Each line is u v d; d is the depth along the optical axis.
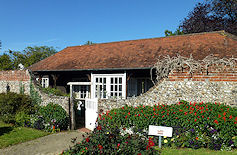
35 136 8.10
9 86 12.49
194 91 7.12
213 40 11.69
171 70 7.51
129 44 14.83
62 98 9.54
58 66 13.88
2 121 10.14
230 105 6.62
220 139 5.78
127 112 7.12
